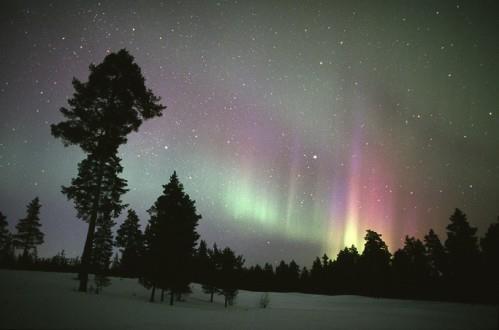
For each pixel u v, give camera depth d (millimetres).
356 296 42469
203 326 10781
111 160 19703
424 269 45594
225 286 29547
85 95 17859
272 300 35750
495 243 37844
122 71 19031
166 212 23094
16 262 41438
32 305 10633
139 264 22188
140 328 9430
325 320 14688
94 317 10289
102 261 43562
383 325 13680
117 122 18109
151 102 19672
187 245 22484
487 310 23047
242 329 10789
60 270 40938
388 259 48562
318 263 68875
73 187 18875
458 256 39688
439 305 29422
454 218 41375
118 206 21562
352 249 60781
